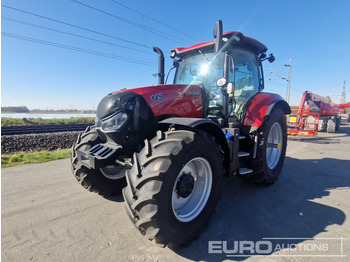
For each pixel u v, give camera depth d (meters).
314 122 9.55
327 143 7.50
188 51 3.38
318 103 11.22
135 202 1.62
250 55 3.51
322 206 2.59
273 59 3.83
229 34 2.78
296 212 2.44
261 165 2.97
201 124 2.11
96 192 2.74
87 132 2.70
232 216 2.35
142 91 2.24
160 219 1.62
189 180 1.98
